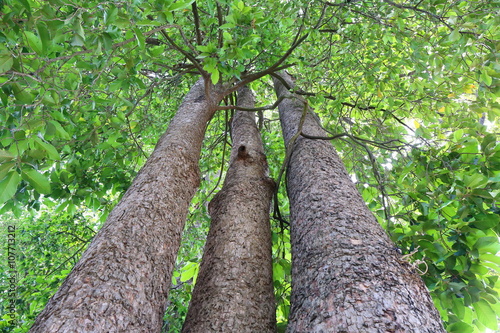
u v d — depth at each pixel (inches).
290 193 88.7
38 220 221.9
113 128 108.3
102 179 128.8
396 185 123.7
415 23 144.1
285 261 99.3
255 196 91.7
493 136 90.7
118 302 46.1
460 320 79.4
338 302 42.6
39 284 155.1
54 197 113.1
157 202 68.7
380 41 137.0
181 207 74.7
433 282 77.5
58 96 68.7
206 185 216.8
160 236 62.1
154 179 75.6
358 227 59.6
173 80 176.6
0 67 51.8
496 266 76.5
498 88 114.9
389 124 163.6
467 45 104.2
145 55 77.1
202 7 126.2
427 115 147.6
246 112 165.2
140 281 51.5
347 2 112.9
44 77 67.5
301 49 140.2
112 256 52.5
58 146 104.4
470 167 94.0
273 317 60.1
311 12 126.3
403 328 37.9
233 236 74.4
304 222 67.1
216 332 52.4
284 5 109.1
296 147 106.7
